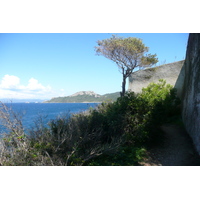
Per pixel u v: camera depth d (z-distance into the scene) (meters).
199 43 7.45
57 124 5.82
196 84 7.25
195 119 6.87
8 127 5.30
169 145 7.08
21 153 4.72
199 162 5.51
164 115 7.34
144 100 7.15
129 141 6.55
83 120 6.29
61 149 5.00
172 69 14.49
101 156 5.54
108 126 6.54
